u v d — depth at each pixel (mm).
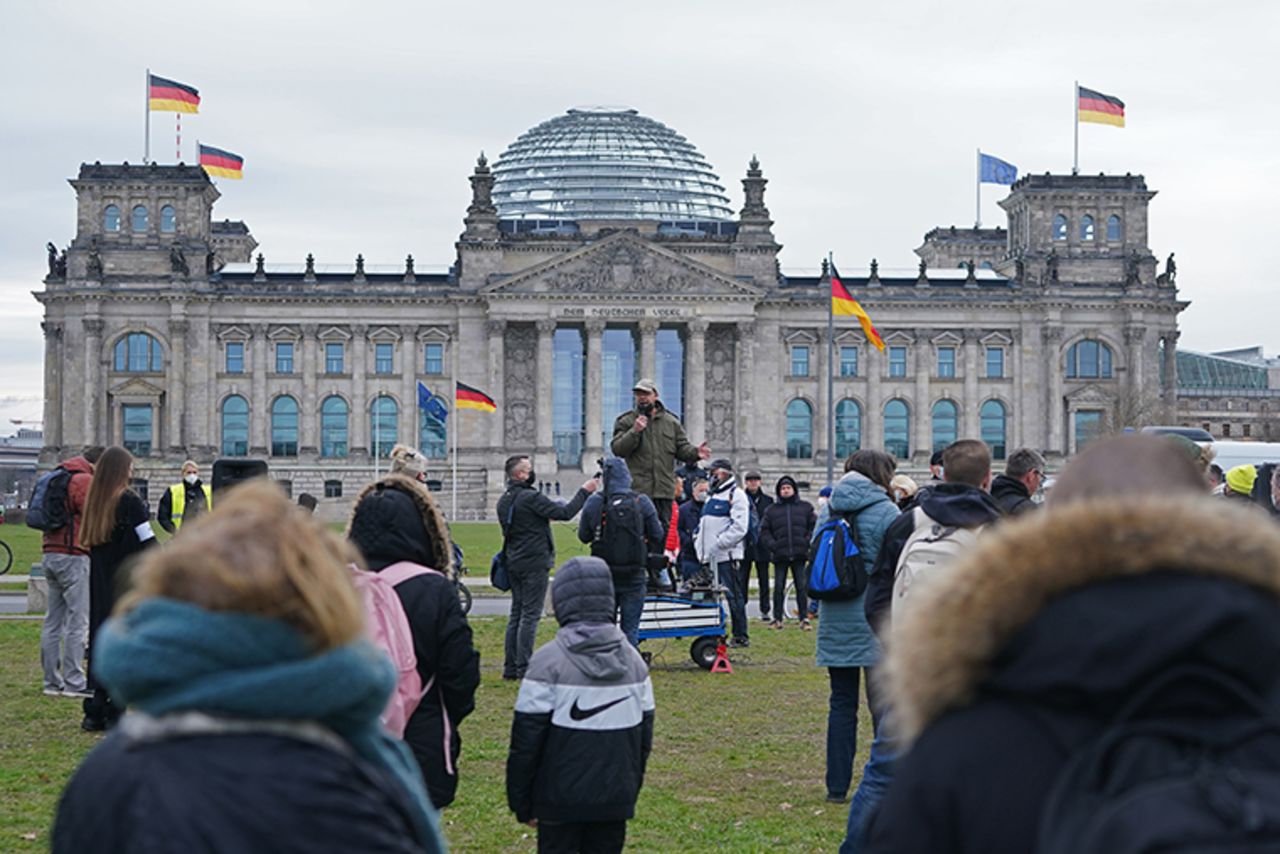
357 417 193500
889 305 197250
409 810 8320
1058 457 196500
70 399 189500
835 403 197875
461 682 17609
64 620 37969
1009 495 26750
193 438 190875
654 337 190875
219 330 192500
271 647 7895
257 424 192125
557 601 19094
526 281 190000
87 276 189125
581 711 18531
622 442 40844
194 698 7727
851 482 26203
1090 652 6879
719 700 39344
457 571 56188
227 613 7887
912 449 198125
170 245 193625
